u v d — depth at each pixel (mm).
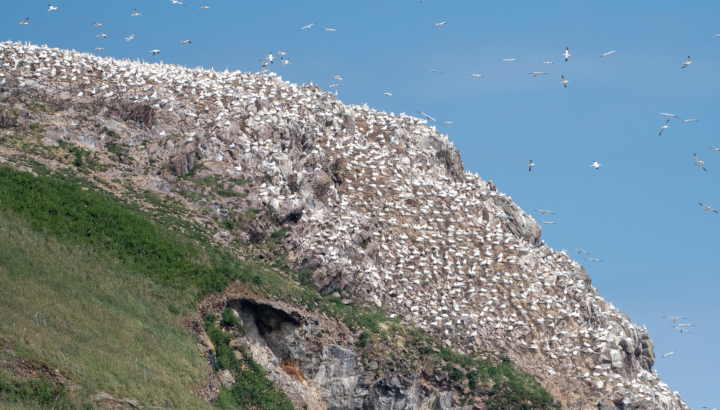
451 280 85562
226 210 79938
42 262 62312
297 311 72438
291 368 72000
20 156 77812
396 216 91500
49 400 47062
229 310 69688
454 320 80562
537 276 88625
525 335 81000
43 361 49906
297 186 86625
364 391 71688
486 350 77938
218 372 65500
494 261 88562
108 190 78188
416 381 72812
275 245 79500
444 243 89312
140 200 78312
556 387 75938
